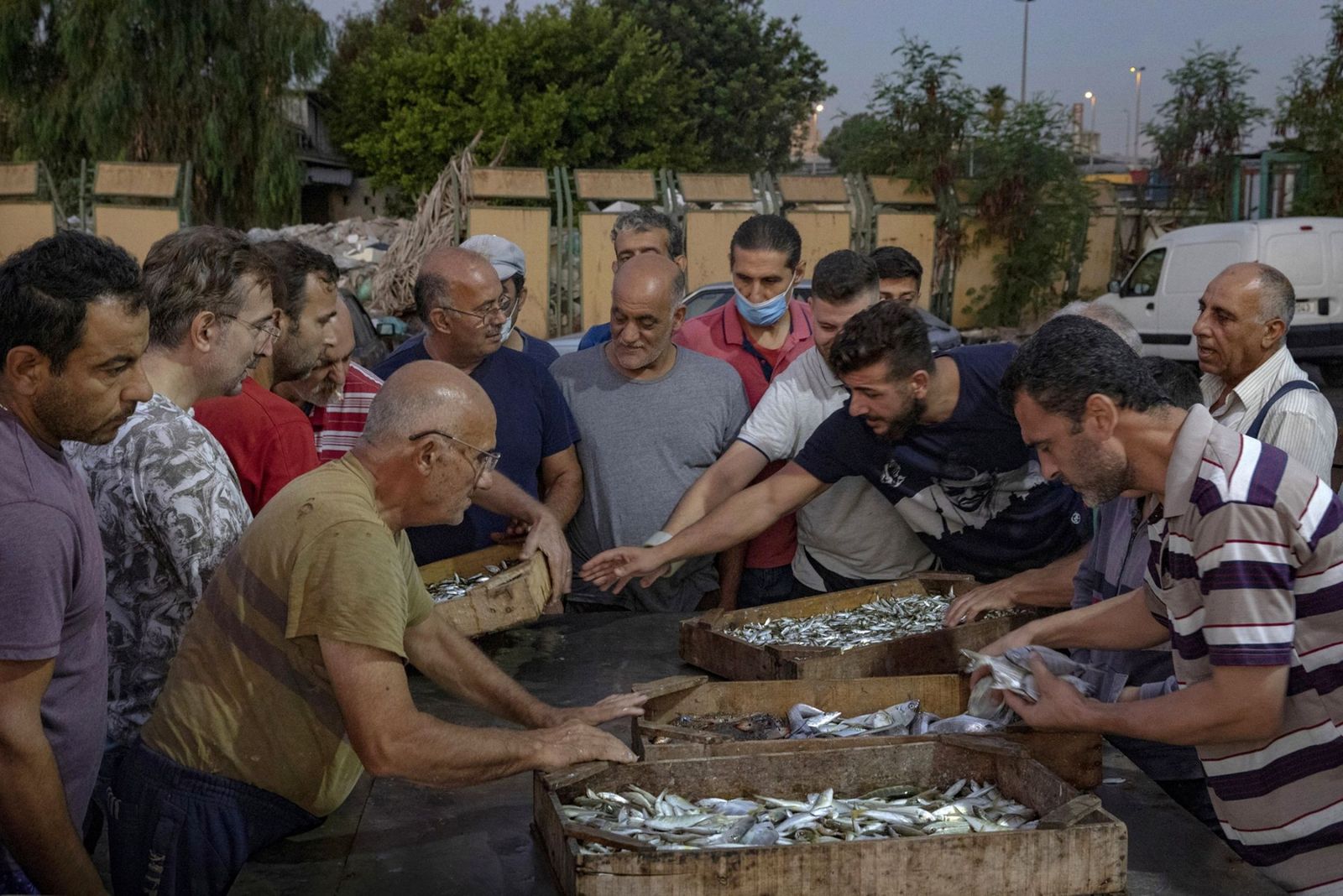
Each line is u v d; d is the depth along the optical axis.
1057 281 15.22
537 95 23.62
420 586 2.13
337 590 1.78
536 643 2.95
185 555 2.05
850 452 3.00
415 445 1.89
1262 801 1.86
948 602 2.97
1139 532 2.39
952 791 2.00
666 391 3.53
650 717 2.28
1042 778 1.88
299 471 2.54
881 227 14.43
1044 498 3.04
